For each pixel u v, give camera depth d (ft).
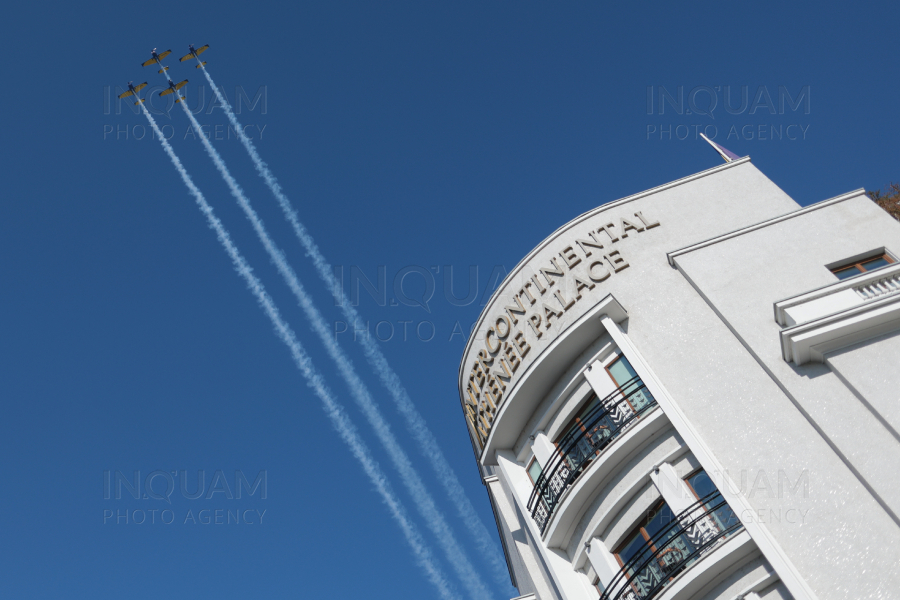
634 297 71.82
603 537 66.69
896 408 54.29
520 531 79.61
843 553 51.55
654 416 63.46
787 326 62.95
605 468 65.67
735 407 61.46
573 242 78.28
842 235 69.05
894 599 48.42
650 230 76.74
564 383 73.26
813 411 57.52
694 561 57.93
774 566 52.16
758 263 69.05
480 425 81.41
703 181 80.64
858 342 58.85
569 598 66.13
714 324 67.21
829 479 54.95
